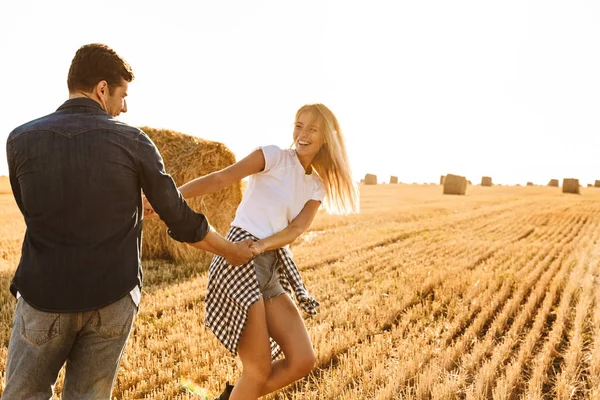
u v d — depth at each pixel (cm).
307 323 558
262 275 290
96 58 221
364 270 890
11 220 1537
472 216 2092
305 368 284
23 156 205
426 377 406
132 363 428
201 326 529
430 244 1245
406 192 4059
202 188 281
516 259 1059
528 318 627
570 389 413
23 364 209
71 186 204
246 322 277
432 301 696
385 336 532
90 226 207
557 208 2642
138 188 222
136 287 222
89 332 217
